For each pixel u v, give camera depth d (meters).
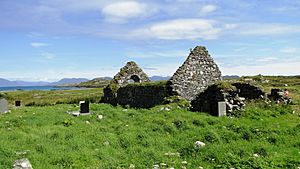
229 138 15.33
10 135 15.62
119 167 11.22
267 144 14.59
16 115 26.88
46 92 84.62
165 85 29.06
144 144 14.24
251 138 15.64
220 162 11.98
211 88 23.84
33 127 18.83
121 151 13.46
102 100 40.06
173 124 17.70
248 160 11.83
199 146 13.64
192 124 18.14
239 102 22.52
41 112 28.17
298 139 15.54
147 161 11.98
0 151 11.97
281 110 22.84
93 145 14.06
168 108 24.62
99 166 11.23
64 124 19.89
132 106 32.59
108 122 21.23
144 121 19.17
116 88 36.84
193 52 30.44
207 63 31.00
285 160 12.05
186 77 29.30
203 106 23.75
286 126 18.48
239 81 26.47
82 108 25.97
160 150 13.59
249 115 21.25
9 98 62.25
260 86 24.97
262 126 17.70
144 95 31.38
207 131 16.06
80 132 16.70
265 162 11.66
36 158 11.86
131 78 39.31
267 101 24.50
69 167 11.22
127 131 16.58
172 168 11.09
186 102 26.38
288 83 59.75
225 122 18.95
